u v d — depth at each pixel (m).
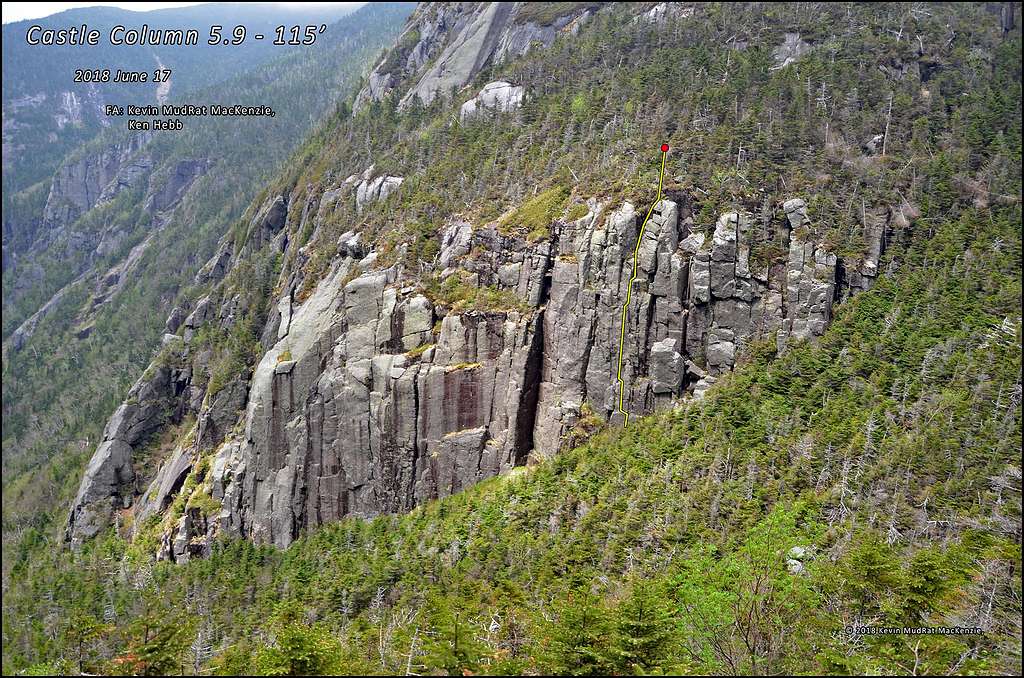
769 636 45.59
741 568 53.97
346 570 98.88
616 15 165.75
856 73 122.56
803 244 99.19
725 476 81.75
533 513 91.69
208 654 67.25
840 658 42.78
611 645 46.12
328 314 120.62
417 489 109.12
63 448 193.50
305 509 117.00
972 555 54.88
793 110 113.62
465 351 107.56
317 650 50.16
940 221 101.81
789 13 144.62
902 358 88.69
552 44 163.38
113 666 53.16
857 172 106.25
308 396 117.81
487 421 106.50
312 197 167.38
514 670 47.66
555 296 104.56
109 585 119.25
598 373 101.88
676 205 102.00
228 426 138.50
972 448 74.06
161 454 158.38
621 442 96.12
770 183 104.12
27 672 60.59
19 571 142.88
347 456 113.94
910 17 135.75
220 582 109.38
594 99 131.25
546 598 72.88
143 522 135.62
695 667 45.75
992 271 94.75
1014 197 102.69
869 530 66.19
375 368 111.56
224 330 161.75
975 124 111.69
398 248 118.75
